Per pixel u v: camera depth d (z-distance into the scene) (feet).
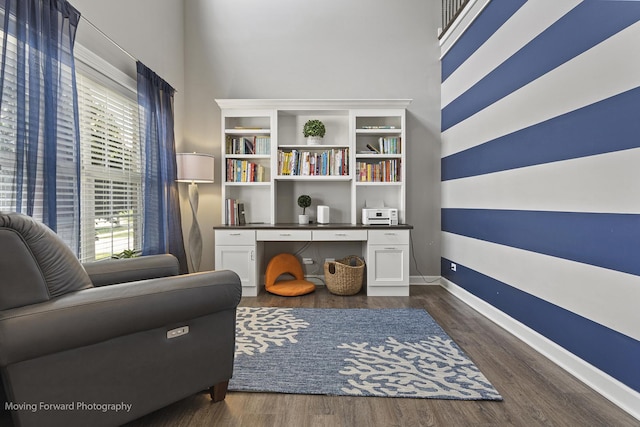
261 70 14.84
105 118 9.54
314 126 13.97
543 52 7.98
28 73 6.34
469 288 11.91
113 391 4.65
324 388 6.36
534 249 8.32
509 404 5.93
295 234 12.93
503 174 9.74
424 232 14.87
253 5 14.88
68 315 4.16
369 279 13.01
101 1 9.10
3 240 4.02
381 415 5.61
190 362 5.40
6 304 4.01
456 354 7.81
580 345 6.83
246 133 14.26
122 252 10.09
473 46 11.67
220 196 14.79
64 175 7.25
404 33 14.80
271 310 11.09
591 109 6.55
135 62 10.81
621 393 5.84
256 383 6.51
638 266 5.59
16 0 6.14
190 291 5.16
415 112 14.80
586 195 6.68
